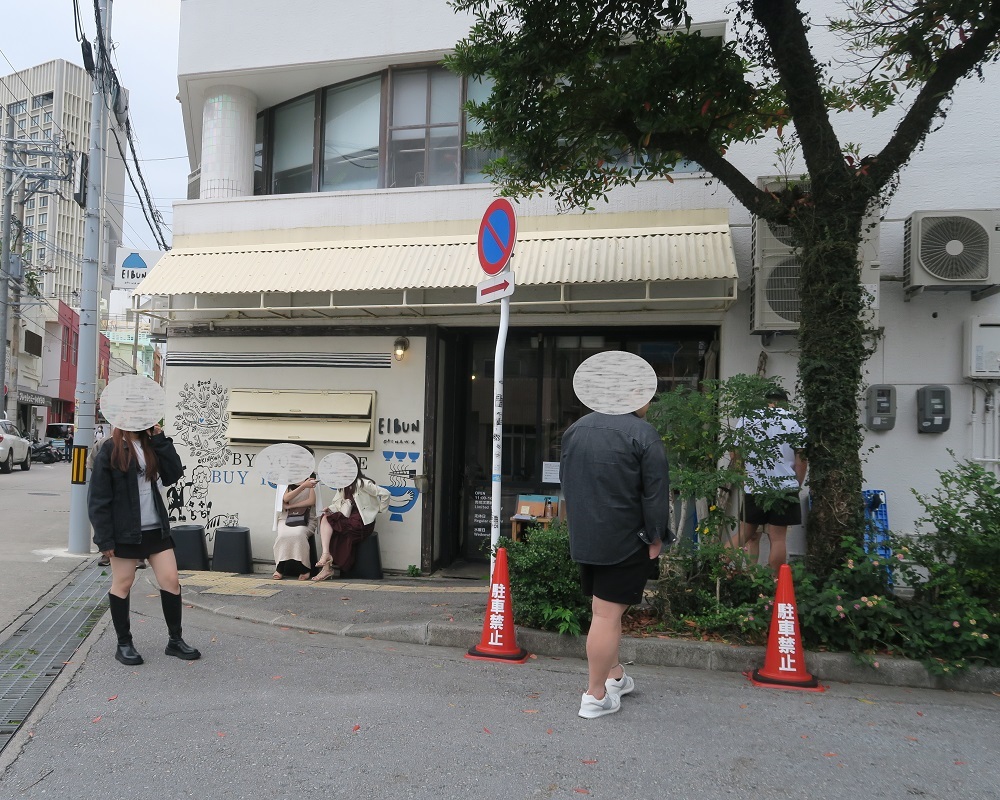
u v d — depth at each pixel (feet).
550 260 25.08
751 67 20.36
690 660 16.26
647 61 18.60
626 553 12.69
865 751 11.85
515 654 16.55
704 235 24.72
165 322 30.14
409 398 28.14
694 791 10.38
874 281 23.11
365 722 12.72
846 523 16.87
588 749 11.73
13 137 87.51
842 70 24.58
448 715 13.11
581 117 19.76
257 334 29.43
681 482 17.53
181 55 30.50
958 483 16.79
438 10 28.60
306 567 26.76
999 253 22.13
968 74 18.30
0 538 34.09
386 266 26.66
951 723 13.21
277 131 32.65
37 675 15.16
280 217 29.73
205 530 29.37
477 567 29.27
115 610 15.96
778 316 23.38
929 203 23.99
